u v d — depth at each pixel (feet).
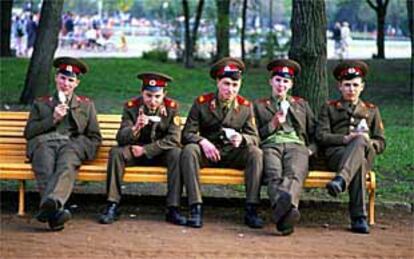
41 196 24.82
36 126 25.76
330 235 24.27
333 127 26.37
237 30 113.70
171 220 25.32
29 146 25.77
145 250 22.09
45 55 52.49
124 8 159.43
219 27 85.61
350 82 26.20
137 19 188.65
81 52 128.36
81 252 21.83
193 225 24.77
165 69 84.33
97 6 190.08
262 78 79.41
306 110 26.63
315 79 31.73
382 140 26.25
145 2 176.45
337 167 25.38
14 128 27.91
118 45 139.03
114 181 25.30
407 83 75.77
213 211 27.25
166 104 26.20
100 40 136.77
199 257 21.58
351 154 24.68
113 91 64.03
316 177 25.02
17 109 50.72
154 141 25.81
